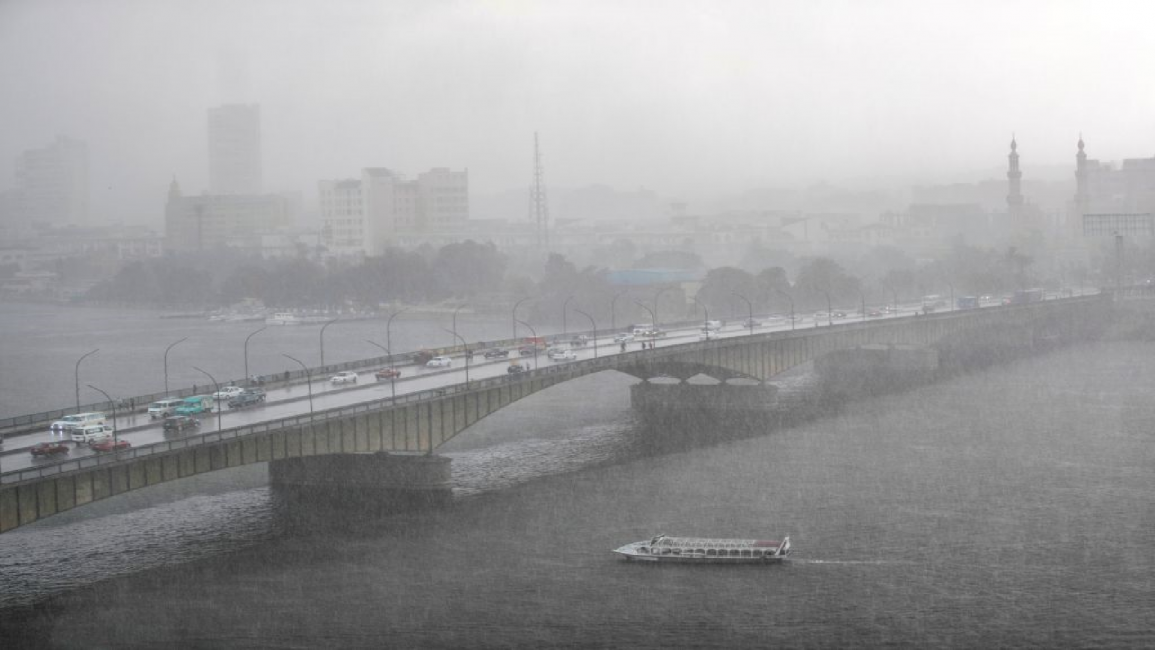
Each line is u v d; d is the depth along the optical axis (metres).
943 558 106.50
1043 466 140.75
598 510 122.81
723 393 186.12
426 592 99.00
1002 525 116.06
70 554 109.50
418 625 92.25
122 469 98.44
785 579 101.62
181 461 103.25
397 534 114.56
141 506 125.69
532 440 162.88
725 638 89.75
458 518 120.06
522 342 195.00
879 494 128.38
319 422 114.81
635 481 135.50
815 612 94.31
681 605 96.00
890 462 144.25
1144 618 92.31
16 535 115.56
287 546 111.00
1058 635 89.75
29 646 88.88
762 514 120.94
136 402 134.38
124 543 112.56
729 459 147.25
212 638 90.00
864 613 94.06
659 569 104.38
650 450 154.25
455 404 133.38
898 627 91.38
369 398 136.12
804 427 169.75
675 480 135.88
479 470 142.62
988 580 100.81
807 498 127.12
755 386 185.50
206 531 116.12
